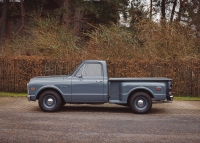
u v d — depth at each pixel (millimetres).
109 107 11180
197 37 17406
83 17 23594
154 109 10617
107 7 21391
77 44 17578
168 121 8156
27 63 14539
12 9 23578
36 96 9719
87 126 7340
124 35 16328
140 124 7672
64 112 9688
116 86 9773
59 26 18516
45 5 26156
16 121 7902
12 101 12039
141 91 9781
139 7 20375
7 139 5988
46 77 10055
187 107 11102
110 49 15648
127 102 10008
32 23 19719
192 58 14844
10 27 27344
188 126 7461
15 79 14609
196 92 14016
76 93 9750
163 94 9562
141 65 14180
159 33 15930
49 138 6098
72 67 14539
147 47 15703
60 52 16344
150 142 5871
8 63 14625
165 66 14133
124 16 20672
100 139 6051
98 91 9727
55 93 9719
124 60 14234
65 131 6766
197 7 23656
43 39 17016
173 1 25422
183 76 14062
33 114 9141
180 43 15547
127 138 6160
